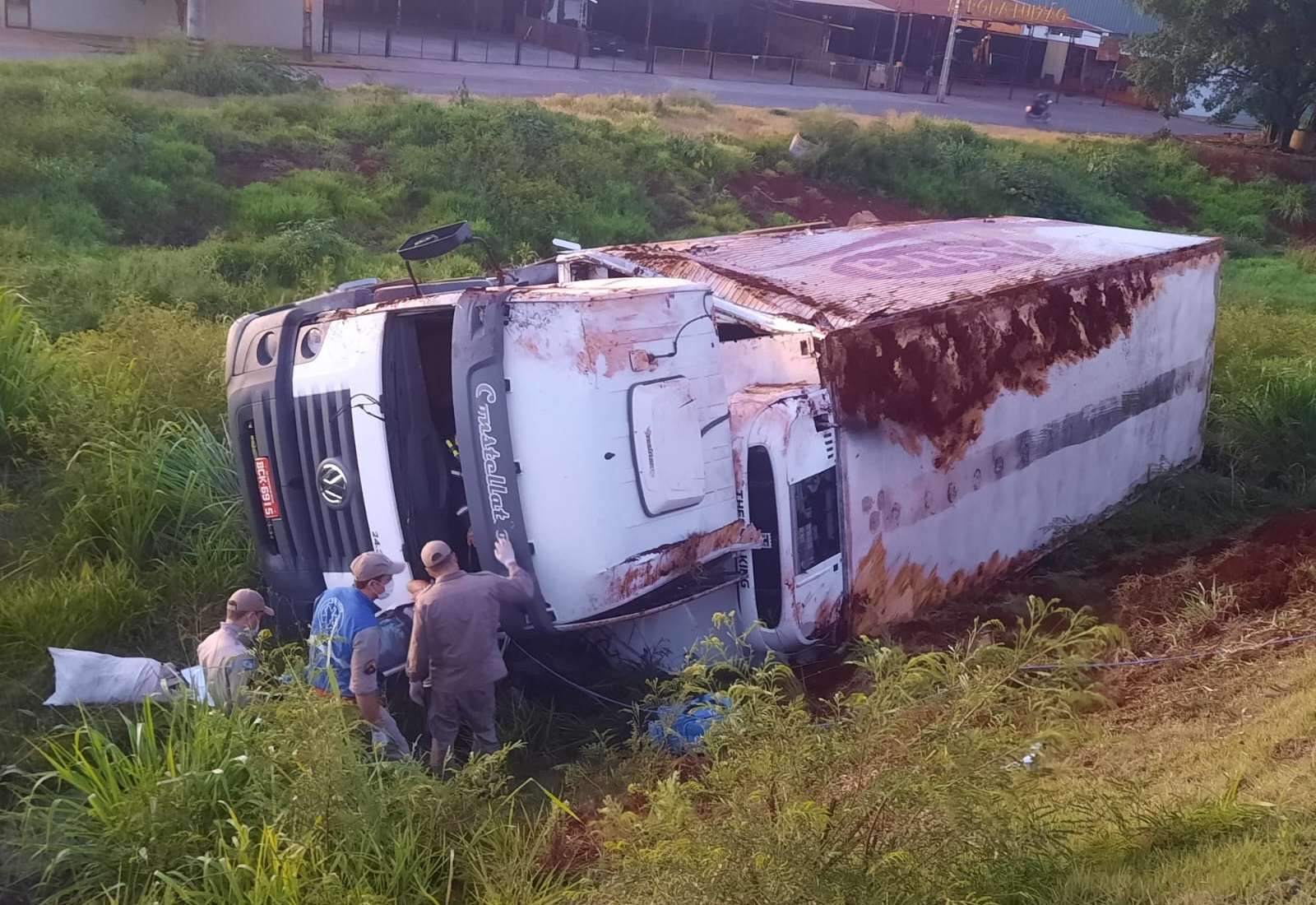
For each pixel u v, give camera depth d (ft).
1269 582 24.48
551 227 58.44
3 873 15.03
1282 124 108.06
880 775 11.73
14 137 52.29
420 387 20.42
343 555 20.44
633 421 18.83
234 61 75.41
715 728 13.42
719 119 89.71
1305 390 36.27
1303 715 15.87
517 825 16.06
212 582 23.85
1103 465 29.84
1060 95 163.84
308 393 20.43
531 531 18.47
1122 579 26.68
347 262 46.44
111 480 25.03
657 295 19.71
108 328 33.24
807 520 20.66
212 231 50.14
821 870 11.16
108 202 50.11
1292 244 92.63
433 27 145.79
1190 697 18.93
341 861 14.34
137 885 14.64
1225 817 13.34
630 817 12.91
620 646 21.03
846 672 21.62
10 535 24.36
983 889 11.72
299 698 15.47
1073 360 27.63
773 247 28.94
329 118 67.15
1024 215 84.53
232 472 26.43
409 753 17.35
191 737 17.03
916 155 86.22
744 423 20.56
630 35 152.15
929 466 23.43
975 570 25.54
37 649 20.66
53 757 17.66
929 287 25.38
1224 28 100.94
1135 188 95.55
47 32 94.12
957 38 162.20
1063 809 13.64
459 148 64.03
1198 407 34.63
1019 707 15.20
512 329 18.54
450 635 17.52
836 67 147.23
